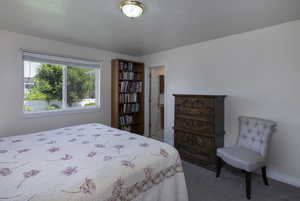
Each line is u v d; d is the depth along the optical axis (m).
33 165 1.25
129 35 2.78
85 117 3.52
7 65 2.58
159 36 2.82
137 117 4.43
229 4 1.77
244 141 2.40
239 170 2.61
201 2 1.73
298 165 2.18
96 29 2.50
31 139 1.88
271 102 2.38
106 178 1.12
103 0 1.70
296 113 2.18
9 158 1.36
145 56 4.31
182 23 2.27
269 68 2.39
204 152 2.70
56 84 3.20
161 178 1.46
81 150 1.55
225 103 2.86
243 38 2.63
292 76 2.20
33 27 2.43
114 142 1.79
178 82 3.59
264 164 2.09
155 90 4.69
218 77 2.95
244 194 2.00
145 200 1.31
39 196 0.91
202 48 3.17
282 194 1.99
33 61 2.85
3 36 2.53
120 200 1.13
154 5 1.79
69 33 2.68
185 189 1.62
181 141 3.05
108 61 3.85
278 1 1.71
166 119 3.86
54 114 3.09
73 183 1.03
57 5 1.81
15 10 1.92
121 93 3.96
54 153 1.48
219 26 2.38
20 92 2.71
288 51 2.22
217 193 2.02
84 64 3.49
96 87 3.78
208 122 2.65
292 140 2.22
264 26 2.37
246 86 2.62
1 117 2.55
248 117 2.46
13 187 0.97
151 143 1.76
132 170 1.26
